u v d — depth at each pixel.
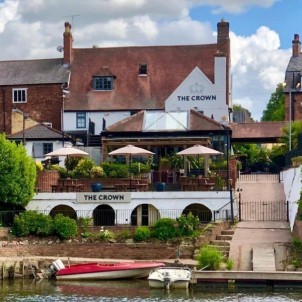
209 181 51.84
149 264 42.84
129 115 72.44
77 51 77.81
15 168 49.97
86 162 54.88
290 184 51.12
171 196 50.78
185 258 45.56
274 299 36.28
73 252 47.00
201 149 51.97
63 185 52.44
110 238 47.22
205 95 70.94
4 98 75.44
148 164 56.12
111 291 39.22
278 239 45.59
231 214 49.66
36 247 47.16
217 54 71.50
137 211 51.44
